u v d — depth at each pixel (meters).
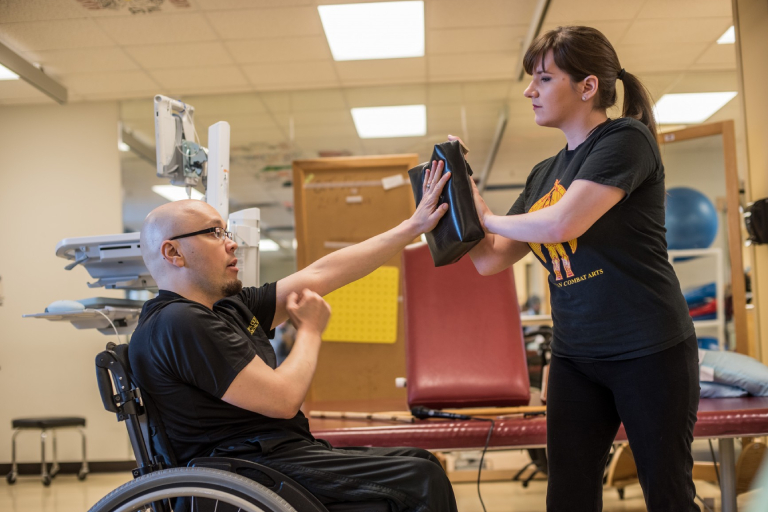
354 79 5.59
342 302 3.98
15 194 5.73
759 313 3.68
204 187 2.47
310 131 6.10
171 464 1.42
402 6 4.28
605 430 1.52
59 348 5.51
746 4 3.70
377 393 3.97
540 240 1.41
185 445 1.43
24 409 5.48
